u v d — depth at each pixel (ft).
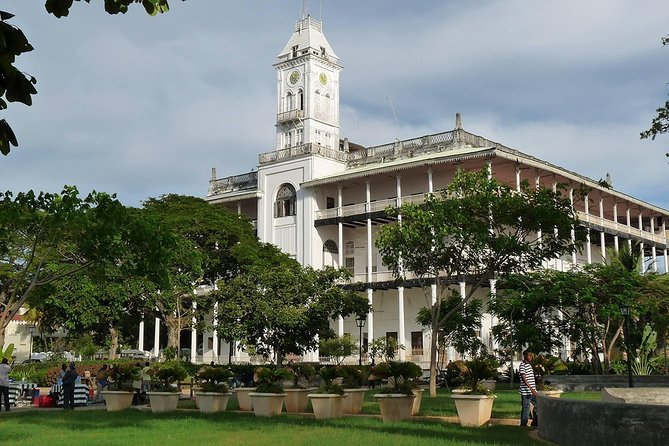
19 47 15.58
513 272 103.76
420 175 174.70
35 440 48.52
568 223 88.38
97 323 120.67
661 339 116.16
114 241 67.00
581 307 100.48
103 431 53.98
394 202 171.42
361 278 172.14
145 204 147.74
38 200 66.54
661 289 98.99
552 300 97.40
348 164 194.08
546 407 45.03
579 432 40.22
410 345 172.35
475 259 92.84
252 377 112.27
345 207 179.73
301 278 122.31
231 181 215.10
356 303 131.23
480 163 158.51
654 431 36.58
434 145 177.47
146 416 67.31
